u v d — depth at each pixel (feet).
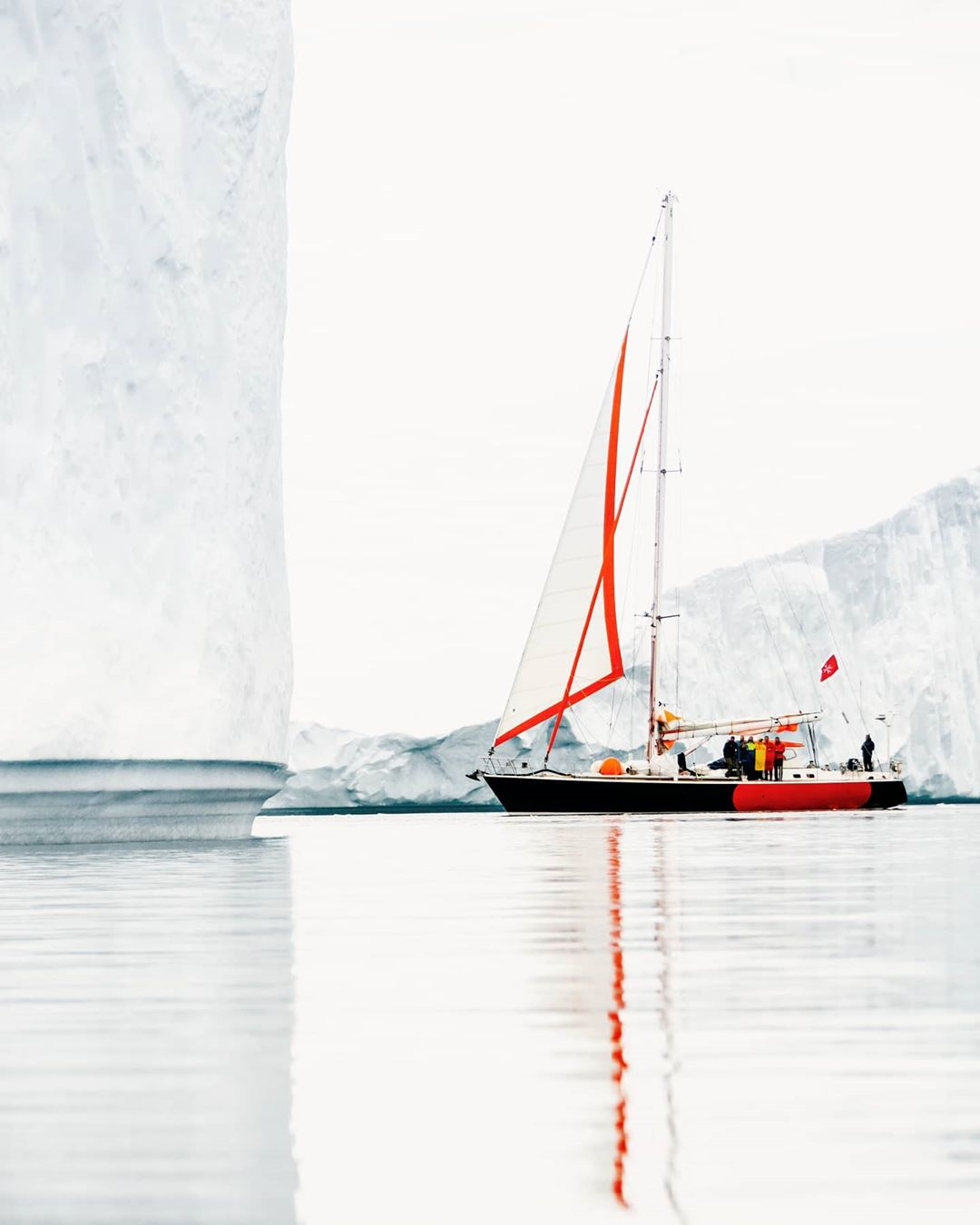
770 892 84.99
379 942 61.05
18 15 129.39
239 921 69.36
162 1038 41.04
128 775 125.39
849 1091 34.45
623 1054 38.47
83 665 123.03
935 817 257.75
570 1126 31.89
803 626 383.24
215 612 133.08
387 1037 41.01
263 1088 35.37
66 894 83.82
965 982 49.24
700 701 372.58
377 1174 28.89
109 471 129.18
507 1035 41.09
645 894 84.02
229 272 140.46
